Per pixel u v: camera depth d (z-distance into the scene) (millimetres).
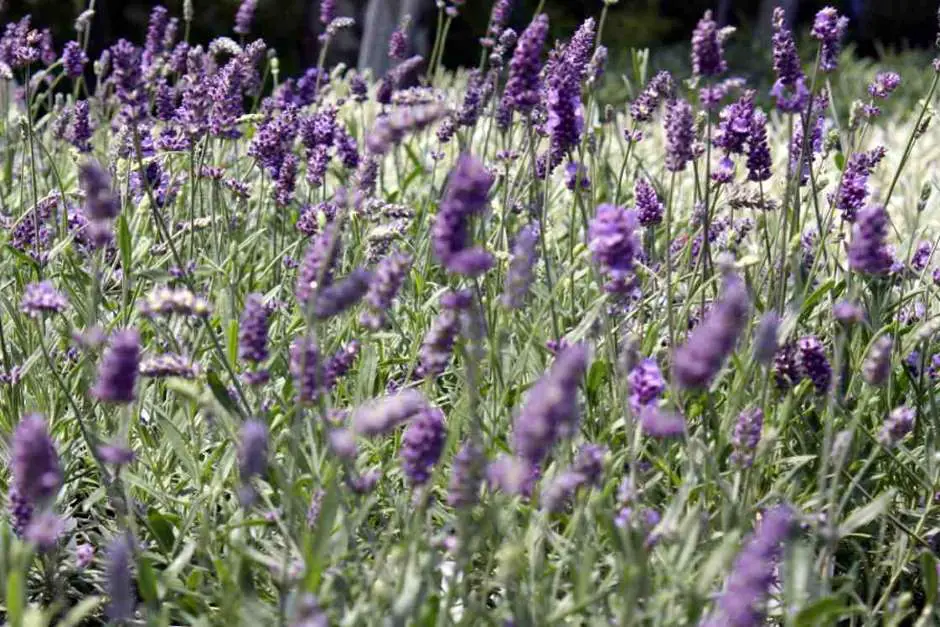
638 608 4422
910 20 36656
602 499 4711
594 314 5312
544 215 6812
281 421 5547
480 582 5062
